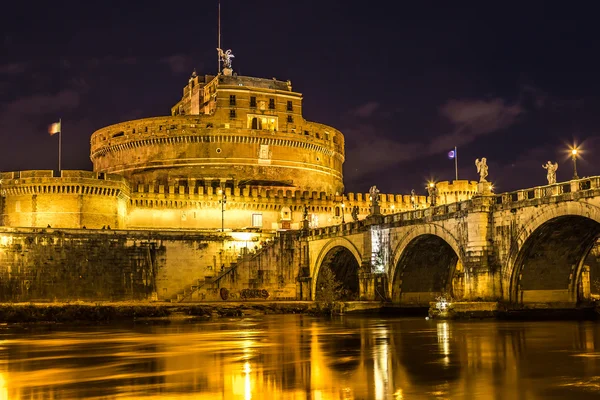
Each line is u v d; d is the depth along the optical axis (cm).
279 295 9762
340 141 15162
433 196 8319
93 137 14175
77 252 8975
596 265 9556
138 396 2802
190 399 2728
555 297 6303
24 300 8575
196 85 14825
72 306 7606
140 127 13212
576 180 5475
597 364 3378
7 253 8575
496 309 6122
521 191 6084
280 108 13725
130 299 9188
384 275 8075
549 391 2739
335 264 9694
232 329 5956
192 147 13025
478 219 6366
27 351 4372
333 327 6009
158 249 9456
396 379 3064
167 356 3994
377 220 8212
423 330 5378
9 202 10425
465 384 2914
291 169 13588
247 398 2728
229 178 12950
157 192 11406
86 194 10381
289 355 3962
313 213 12494
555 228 5844
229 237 9812
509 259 6141
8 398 2809
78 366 3638
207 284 9462
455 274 8706
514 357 3650
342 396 2733
